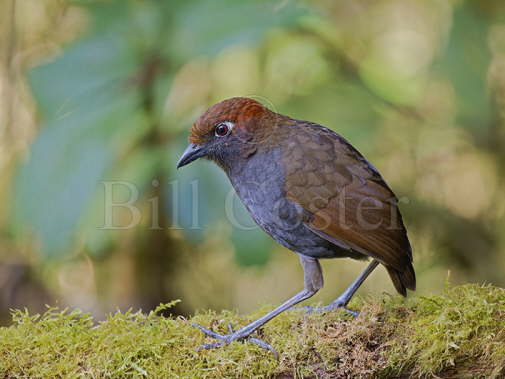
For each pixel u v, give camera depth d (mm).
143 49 11773
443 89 14969
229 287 14867
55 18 14516
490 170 15211
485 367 7359
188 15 11477
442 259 15094
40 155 11086
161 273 14547
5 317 14141
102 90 11633
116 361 7645
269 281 14922
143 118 11391
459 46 13438
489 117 13852
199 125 9133
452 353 7426
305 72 14156
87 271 14586
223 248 14516
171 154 11484
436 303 7926
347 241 8555
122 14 11945
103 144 11102
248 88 14273
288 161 8711
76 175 10961
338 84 13984
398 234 8594
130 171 11398
